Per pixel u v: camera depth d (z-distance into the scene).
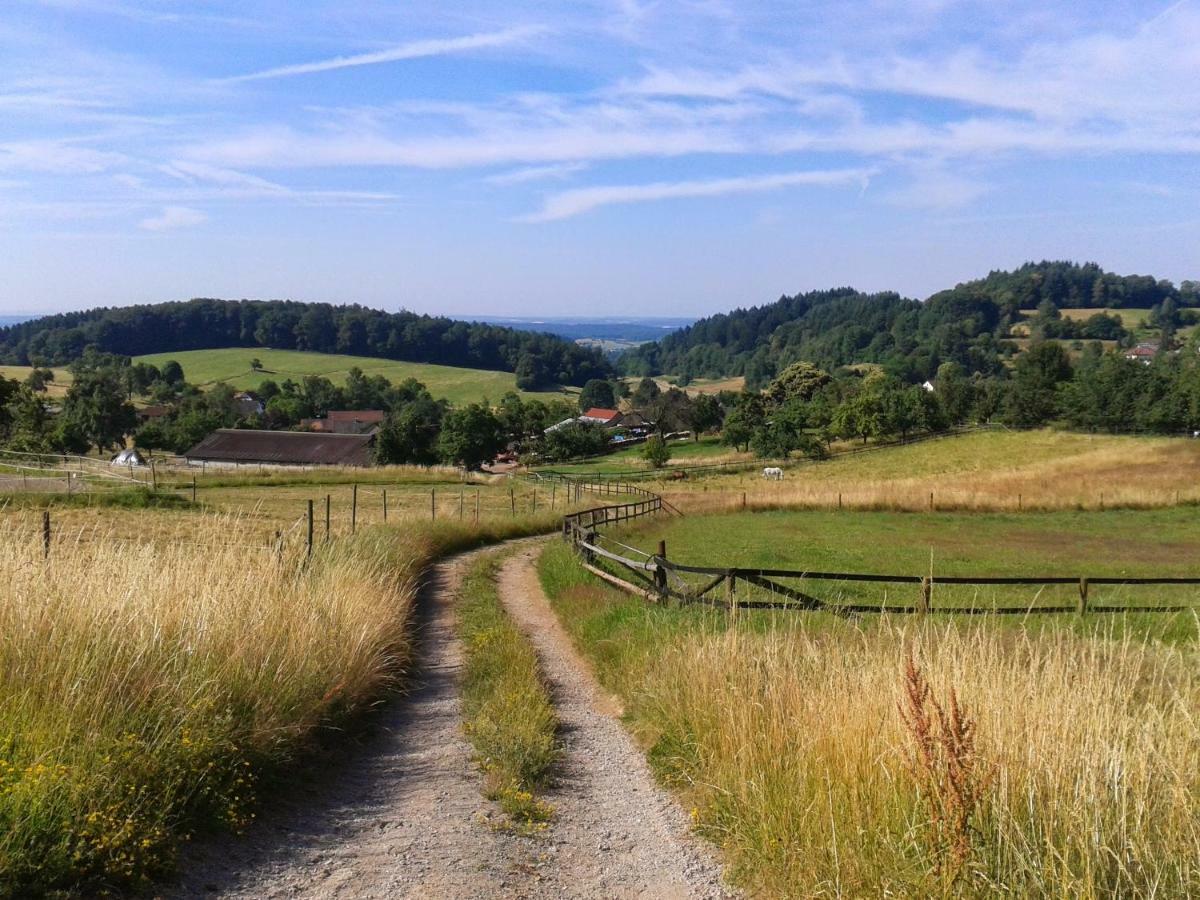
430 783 6.69
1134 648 7.90
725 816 5.75
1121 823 3.98
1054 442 85.75
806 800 5.18
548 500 48.78
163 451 103.81
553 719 8.51
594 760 7.59
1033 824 4.15
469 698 9.41
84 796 4.56
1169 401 86.88
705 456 97.00
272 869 4.84
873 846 4.53
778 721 6.37
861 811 4.82
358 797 6.30
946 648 6.17
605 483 66.38
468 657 11.78
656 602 13.16
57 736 5.01
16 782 4.39
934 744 4.49
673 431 124.94
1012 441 89.12
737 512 43.91
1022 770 4.47
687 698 7.73
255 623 7.67
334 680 8.02
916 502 43.94
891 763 4.97
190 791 5.16
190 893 4.42
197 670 6.41
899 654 6.49
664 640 10.23
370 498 44.78
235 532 11.32
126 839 4.42
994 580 11.96
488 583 19.66
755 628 10.34
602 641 11.97
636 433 129.88
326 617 8.96
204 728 5.76
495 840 5.54
